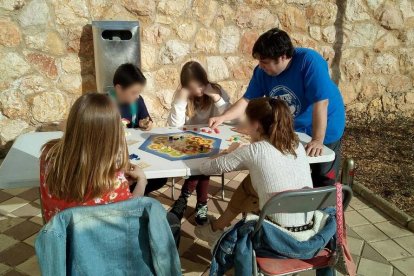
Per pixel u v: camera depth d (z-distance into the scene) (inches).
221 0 164.7
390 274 98.6
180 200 116.1
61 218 49.0
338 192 66.5
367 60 194.4
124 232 53.6
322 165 103.7
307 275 97.4
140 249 55.5
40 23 145.1
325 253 73.9
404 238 114.0
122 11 153.7
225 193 136.9
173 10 159.5
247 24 171.5
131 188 76.2
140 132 100.9
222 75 175.9
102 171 55.3
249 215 72.0
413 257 105.5
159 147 89.8
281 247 67.9
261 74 103.0
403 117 205.0
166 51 164.2
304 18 178.1
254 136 78.5
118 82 102.8
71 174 54.7
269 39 88.4
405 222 120.0
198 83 111.3
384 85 201.9
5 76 146.5
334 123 101.3
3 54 143.9
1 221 115.6
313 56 92.7
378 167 155.9
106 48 144.9
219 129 105.0
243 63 177.3
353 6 182.5
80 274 52.4
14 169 75.4
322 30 182.4
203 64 171.6
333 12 180.5
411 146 174.6
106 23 144.3
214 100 114.8
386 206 127.5
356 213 127.0
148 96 168.1
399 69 201.0
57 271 48.8
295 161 74.0
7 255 101.1
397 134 186.7
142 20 157.0
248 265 66.9
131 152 86.2
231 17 168.6
